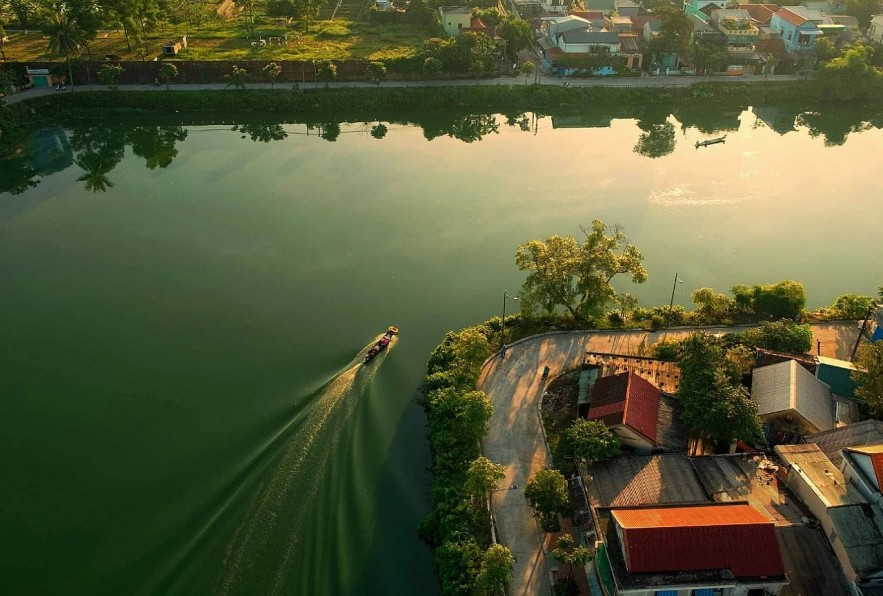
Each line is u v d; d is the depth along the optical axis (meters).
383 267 102.44
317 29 193.88
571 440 64.00
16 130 142.38
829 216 116.94
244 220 115.25
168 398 77.25
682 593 50.28
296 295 95.94
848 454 58.34
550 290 82.81
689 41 172.12
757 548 51.28
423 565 60.38
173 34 183.00
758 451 64.88
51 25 152.00
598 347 82.81
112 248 107.00
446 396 70.50
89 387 79.00
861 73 162.00
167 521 62.78
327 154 141.12
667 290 96.94
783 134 151.62
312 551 60.19
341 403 75.81
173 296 95.50
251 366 82.06
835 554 53.97
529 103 163.25
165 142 146.50
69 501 65.06
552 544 59.47
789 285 88.00
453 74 169.50
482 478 59.56
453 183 128.38
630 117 163.25
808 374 71.81
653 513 54.66
